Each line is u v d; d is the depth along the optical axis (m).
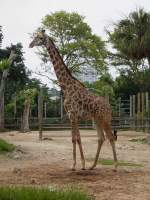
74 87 12.50
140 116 30.19
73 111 12.40
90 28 51.69
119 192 9.81
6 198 7.81
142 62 48.16
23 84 43.06
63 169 12.67
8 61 18.23
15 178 11.29
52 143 20.91
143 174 12.07
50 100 43.81
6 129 31.94
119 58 50.94
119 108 36.69
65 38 51.16
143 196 9.48
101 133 12.67
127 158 15.76
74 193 8.28
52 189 8.65
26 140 22.72
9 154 15.31
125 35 34.38
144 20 33.94
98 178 11.38
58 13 50.81
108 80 50.97
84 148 18.86
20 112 35.56
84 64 50.88
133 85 48.03
